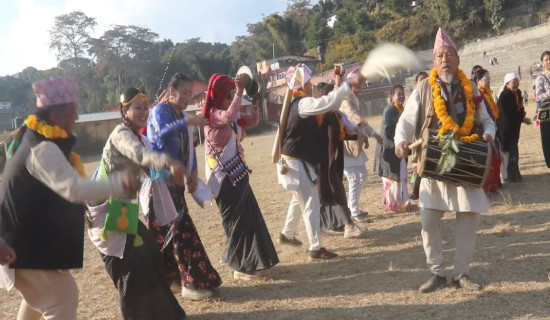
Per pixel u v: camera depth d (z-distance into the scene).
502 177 9.15
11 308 5.25
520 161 11.45
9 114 35.44
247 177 5.42
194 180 4.91
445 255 5.77
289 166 5.76
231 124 5.39
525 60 56.88
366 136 7.60
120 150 3.83
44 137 3.35
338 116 6.76
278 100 42.88
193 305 4.92
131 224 4.12
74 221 3.52
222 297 5.07
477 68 8.58
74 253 3.51
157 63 50.12
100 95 58.88
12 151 3.43
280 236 6.36
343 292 4.97
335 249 6.41
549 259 5.26
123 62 50.78
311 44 76.75
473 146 4.45
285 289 5.19
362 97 42.16
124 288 4.27
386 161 7.89
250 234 5.37
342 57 60.53
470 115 4.57
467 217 4.70
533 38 60.53
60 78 3.44
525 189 8.57
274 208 9.13
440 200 4.67
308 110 5.50
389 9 75.19
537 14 67.81
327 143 6.16
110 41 51.34
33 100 3.61
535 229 6.32
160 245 4.94
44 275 3.47
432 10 70.06
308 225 5.93
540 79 9.34
